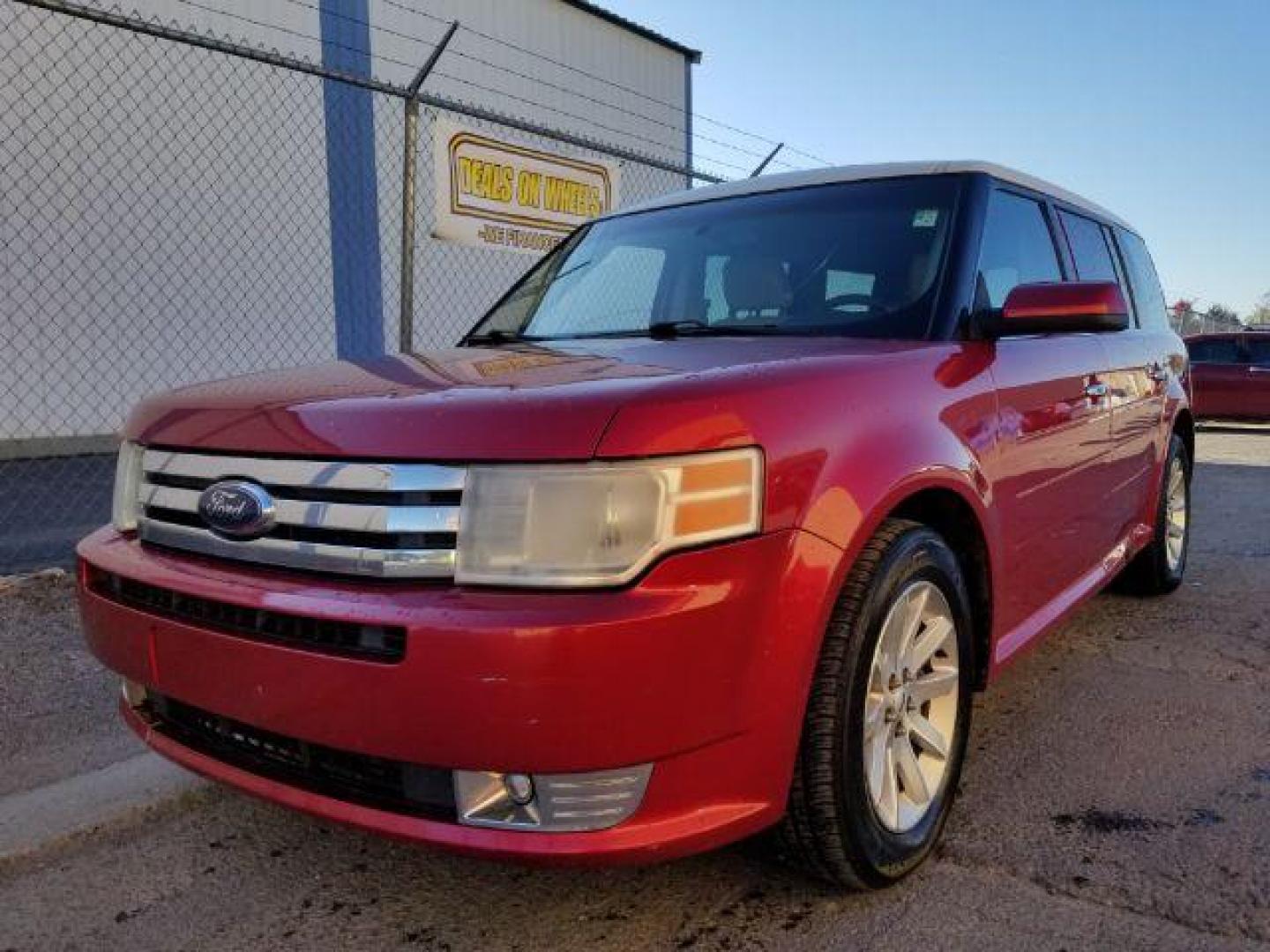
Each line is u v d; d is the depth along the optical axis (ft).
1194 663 13.80
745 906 8.02
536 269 13.43
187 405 8.14
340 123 40.14
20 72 32.37
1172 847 8.77
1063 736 11.30
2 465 32.76
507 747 6.14
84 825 9.30
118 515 8.57
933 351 9.11
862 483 7.34
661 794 6.47
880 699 8.02
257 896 8.40
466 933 7.80
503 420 6.51
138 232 35.45
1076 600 12.28
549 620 6.07
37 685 12.59
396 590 6.47
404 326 20.62
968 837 9.04
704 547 6.45
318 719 6.62
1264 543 22.39
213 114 36.81
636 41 53.98
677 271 11.41
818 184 11.73
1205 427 58.18
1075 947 7.35
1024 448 10.08
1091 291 9.25
